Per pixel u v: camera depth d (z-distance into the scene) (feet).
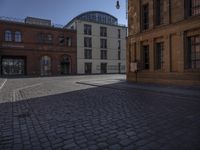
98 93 44.86
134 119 22.30
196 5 52.19
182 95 38.45
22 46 151.02
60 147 15.05
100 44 192.34
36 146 15.30
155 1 63.77
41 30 159.22
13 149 14.82
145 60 69.31
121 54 206.08
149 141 15.89
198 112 25.22
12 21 148.36
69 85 66.13
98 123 20.98
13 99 37.22
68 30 172.65
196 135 17.04
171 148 14.51
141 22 69.36
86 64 183.21
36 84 71.77
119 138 16.63
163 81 60.34
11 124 21.03
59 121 21.93
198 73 50.83
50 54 163.22
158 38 62.59
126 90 49.49
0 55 142.92
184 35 54.03
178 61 55.77
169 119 22.11
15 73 151.94
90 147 14.93
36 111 26.84
